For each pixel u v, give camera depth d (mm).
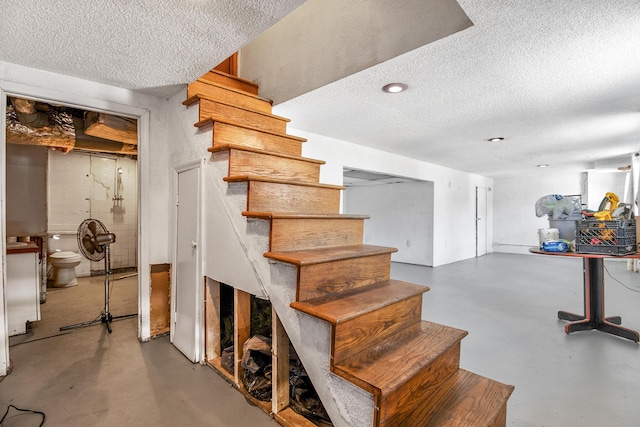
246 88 2916
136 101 2477
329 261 1606
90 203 5207
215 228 2086
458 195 6949
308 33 2451
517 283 4711
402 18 1824
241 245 1869
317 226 1912
